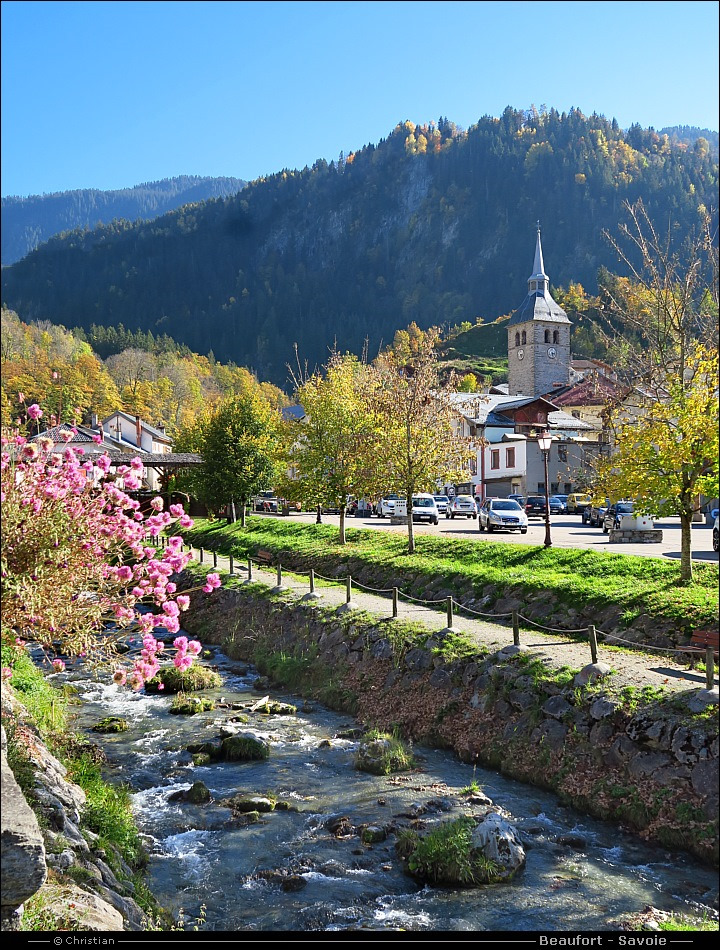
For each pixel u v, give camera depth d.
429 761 14.17
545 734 13.27
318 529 38.09
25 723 11.66
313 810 11.81
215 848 10.50
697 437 16.97
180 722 16.52
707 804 10.51
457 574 22.89
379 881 9.60
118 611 7.66
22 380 110.25
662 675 13.48
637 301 18.94
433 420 30.31
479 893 9.27
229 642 24.19
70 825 8.91
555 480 68.00
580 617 17.89
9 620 7.13
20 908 5.86
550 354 107.00
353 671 18.66
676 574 18.66
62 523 7.36
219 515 50.56
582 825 11.25
